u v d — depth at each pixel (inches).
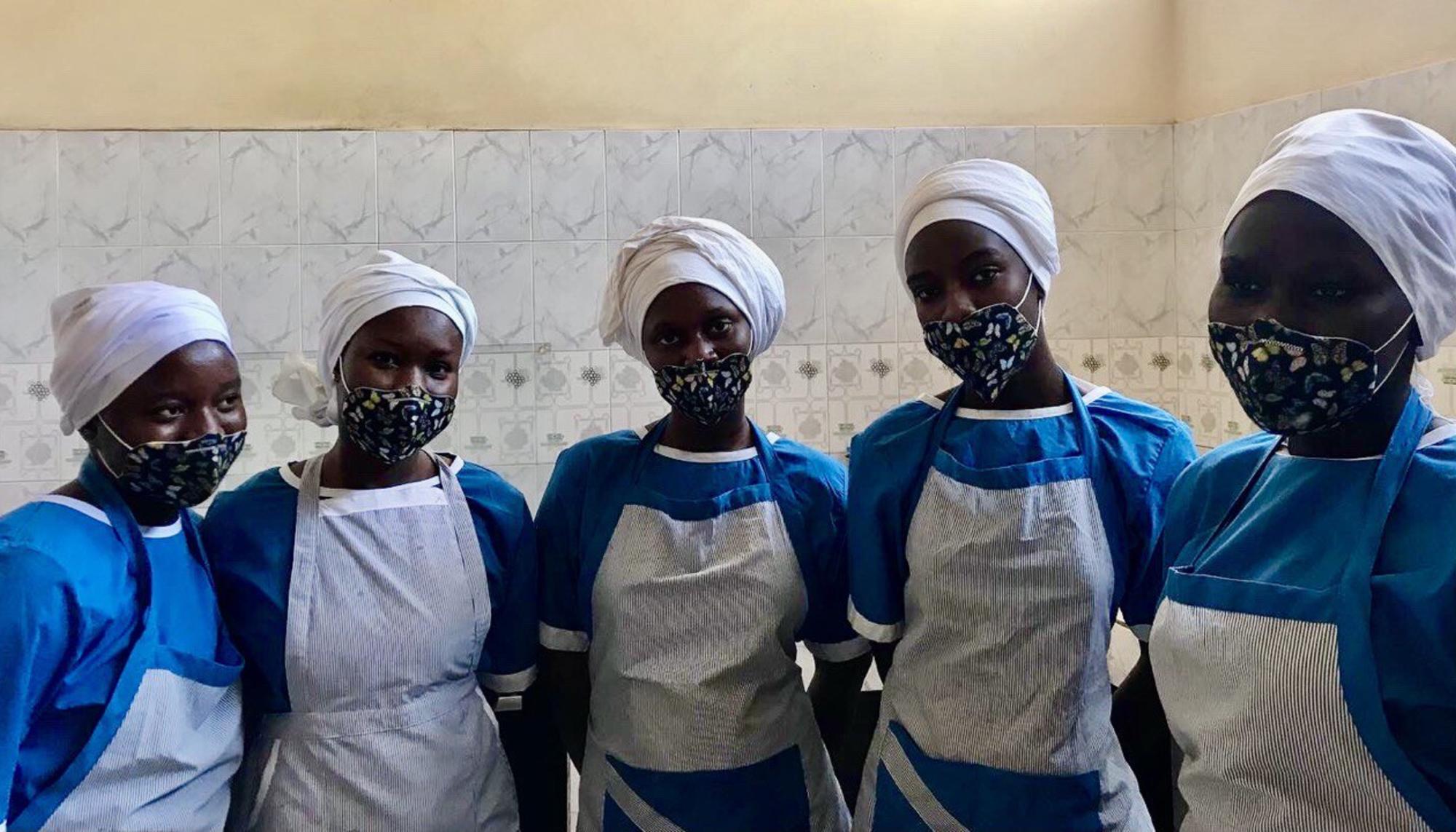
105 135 92.0
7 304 91.4
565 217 96.5
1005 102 101.2
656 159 97.3
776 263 98.7
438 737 47.6
